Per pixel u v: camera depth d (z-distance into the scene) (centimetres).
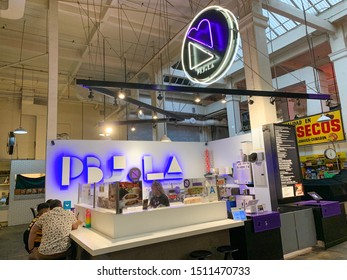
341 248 474
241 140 742
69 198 621
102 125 756
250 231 357
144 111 1245
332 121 762
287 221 450
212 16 415
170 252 324
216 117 1478
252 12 668
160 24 810
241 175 673
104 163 677
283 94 506
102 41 878
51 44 634
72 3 682
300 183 608
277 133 598
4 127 1127
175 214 320
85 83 363
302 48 906
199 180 374
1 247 609
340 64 782
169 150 779
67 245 319
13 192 943
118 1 677
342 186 617
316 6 808
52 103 625
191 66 447
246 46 688
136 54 988
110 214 288
